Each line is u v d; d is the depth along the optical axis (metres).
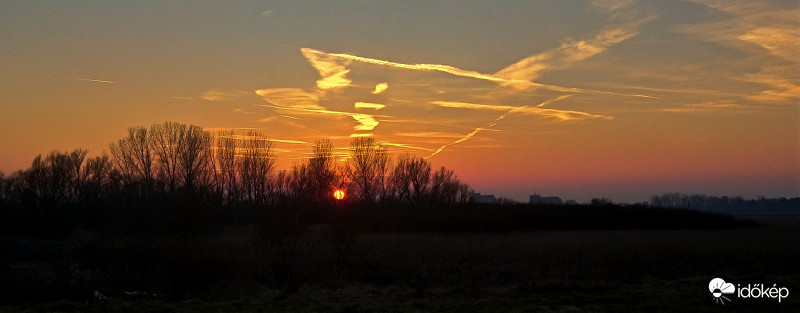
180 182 56.81
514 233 57.19
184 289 26.67
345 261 33.81
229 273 28.52
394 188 77.31
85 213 56.06
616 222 68.94
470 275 31.16
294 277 29.17
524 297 22.92
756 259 34.94
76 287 25.22
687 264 34.12
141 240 33.72
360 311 20.12
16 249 34.41
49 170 56.81
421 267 33.47
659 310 19.56
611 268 31.78
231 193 60.78
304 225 32.34
